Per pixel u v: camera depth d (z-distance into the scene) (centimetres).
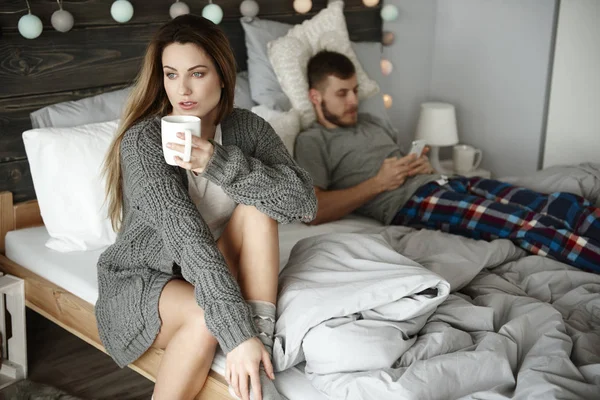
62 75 225
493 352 142
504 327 153
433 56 346
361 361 141
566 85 304
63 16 214
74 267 196
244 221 158
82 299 189
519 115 323
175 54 153
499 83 326
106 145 208
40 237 216
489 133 335
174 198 149
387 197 238
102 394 208
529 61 314
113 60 237
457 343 149
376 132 257
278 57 255
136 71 244
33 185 227
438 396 135
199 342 148
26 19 207
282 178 158
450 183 238
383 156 248
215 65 158
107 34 233
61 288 195
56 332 240
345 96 250
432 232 207
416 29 334
